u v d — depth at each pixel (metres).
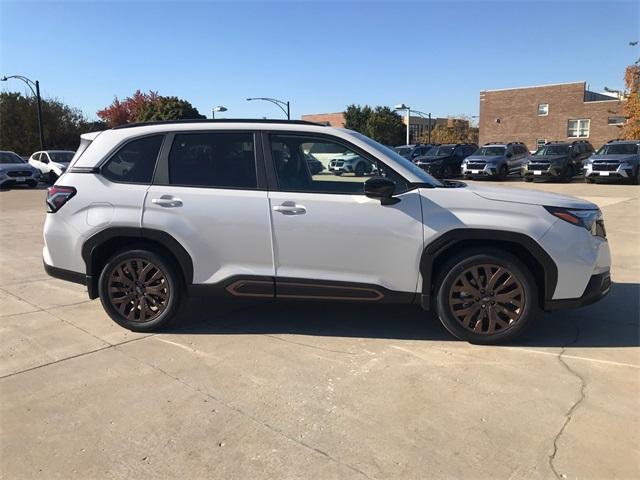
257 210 4.36
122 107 65.25
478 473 2.68
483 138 48.91
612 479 2.62
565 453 2.83
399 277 4.28
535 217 4.11
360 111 68.88
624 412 3.23
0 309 5.36
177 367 3.94
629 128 34.47
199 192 4.46
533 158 23.33
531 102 45.56
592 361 3.98
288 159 4.45
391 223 4.21
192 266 4.49
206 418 3.22
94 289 4.71
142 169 4.59
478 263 4.17
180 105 50.34
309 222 4.29
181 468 2.74
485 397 3.44
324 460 2.79
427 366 3.92
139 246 4.59
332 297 4.39
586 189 19.08
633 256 7.68
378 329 4.72
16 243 9.20
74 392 3.56
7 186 22.36
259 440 2.98
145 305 4.64
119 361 4.05
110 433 3.07
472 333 4.27
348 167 4.35
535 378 3.70
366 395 3.48
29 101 45.50
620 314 5.09
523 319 4.18
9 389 3.61
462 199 4.20
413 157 28.22
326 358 4.09
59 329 4.77
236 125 4.52
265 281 4.42
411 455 2.83
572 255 4.09
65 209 4.65
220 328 4.77
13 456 2.86
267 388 3.59
